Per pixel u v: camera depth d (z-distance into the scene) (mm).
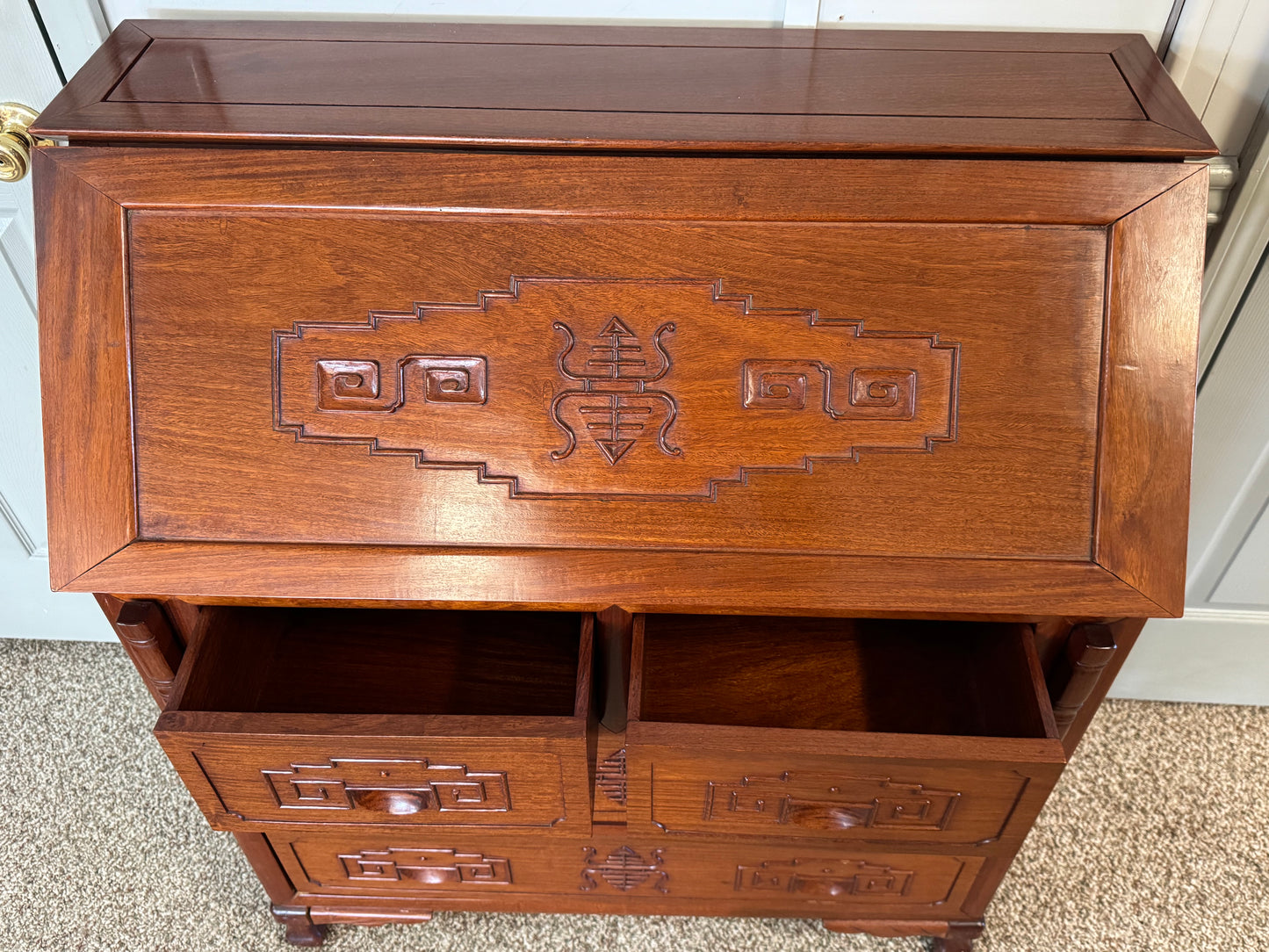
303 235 696
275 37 822
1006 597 703
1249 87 852
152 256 697
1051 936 1077
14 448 1179
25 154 921
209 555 711
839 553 709
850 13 868
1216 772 1247
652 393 708
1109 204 681
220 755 733
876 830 808
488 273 699
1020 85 754
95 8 869
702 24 888
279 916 1024
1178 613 698
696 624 964
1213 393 1033
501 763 736
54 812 1184
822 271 696
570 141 680
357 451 714
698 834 840
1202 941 1072
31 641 1404
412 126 694
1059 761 698
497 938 1079
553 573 711
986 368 699
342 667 903
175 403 708
